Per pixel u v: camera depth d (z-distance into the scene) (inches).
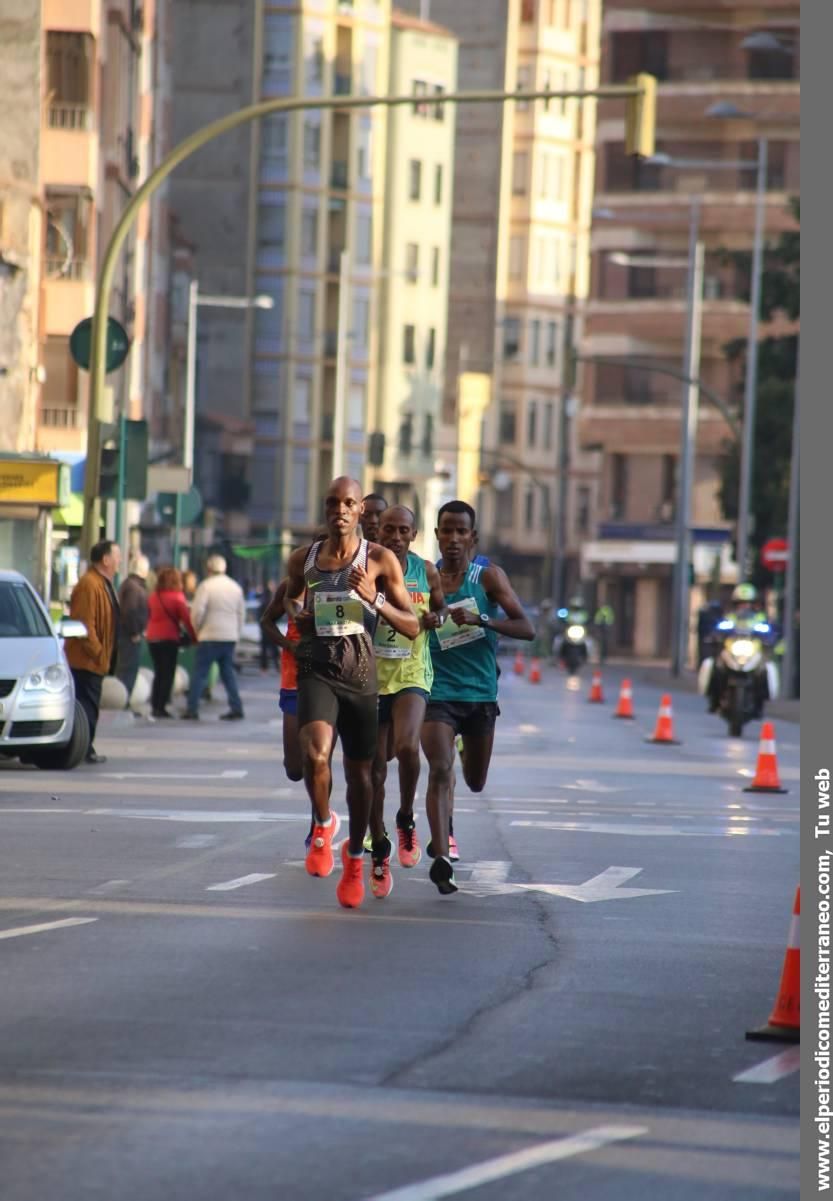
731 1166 709.9
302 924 1219.9
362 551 1289.4
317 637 1289.4
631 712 4047.7
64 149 5698.8
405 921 1248.8
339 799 2076.8
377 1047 872.9
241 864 1510.8
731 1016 981.2
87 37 5674.2
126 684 3348.9
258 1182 665.6
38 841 1630.2
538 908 1333.7
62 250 5753.0
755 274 6373.0
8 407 5344.5
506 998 1000.2
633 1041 910.4
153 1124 736.3
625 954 1154.7
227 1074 815.1
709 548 6934.1
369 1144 714.8
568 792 2289.6
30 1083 795.4
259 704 3978.8
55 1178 666.8
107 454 2940.5
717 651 4335.6
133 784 2194.9
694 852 1723.7
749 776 2657.5
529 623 1421.0
